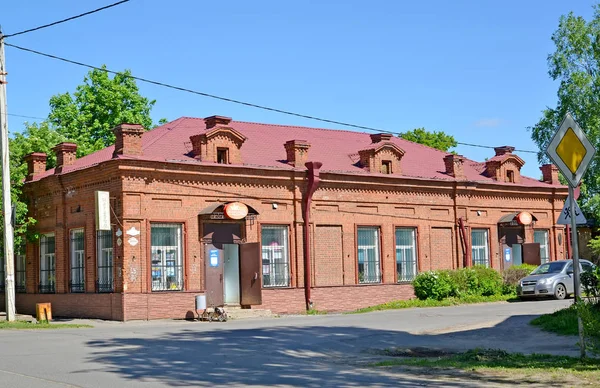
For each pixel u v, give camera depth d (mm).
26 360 15438
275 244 32375
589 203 44812
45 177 32594
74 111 49188
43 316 28000
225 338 19641
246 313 29844
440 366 13617
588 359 13109
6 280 27594
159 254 28984
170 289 29062
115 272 28281
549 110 48438
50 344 18703
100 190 29391
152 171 28594
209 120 31391
